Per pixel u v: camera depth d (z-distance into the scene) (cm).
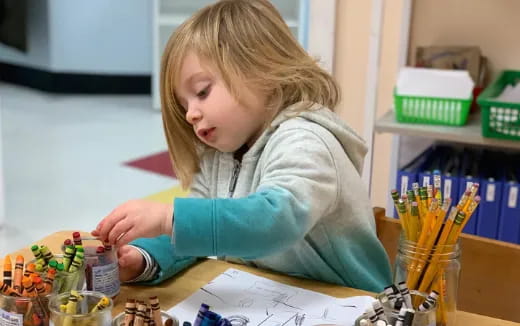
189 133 98
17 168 329
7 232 243
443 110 166
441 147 193
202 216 73
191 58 87
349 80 208
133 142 393
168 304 82
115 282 82
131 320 65
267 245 75
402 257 77
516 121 151
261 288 87
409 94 167
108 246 80
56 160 347
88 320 65
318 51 207
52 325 67
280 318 78
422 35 197
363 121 208
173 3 477
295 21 381
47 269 73
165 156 361
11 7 575
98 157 355
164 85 92
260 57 88
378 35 199
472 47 185
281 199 76
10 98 534
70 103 520
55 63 552
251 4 93
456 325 78
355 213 91
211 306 82
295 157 81
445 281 76
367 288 95
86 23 545
